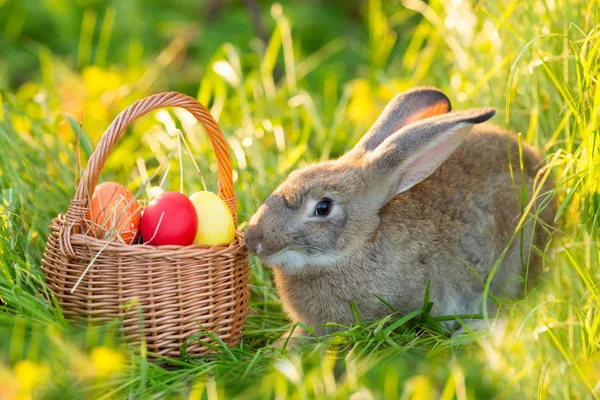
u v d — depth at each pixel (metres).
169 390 4.81
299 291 5.84
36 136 7.18
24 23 10.72
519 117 7.02
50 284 5.50
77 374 4.70
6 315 5.14
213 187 7.16
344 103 8.73
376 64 9.20
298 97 8.27
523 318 5.31
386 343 5.47
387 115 6.38
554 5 6.62
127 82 9.47
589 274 5.28
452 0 7.79
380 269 5.73
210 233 5.62
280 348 5.58
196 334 5.42
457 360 5.07
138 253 5.23
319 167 5.87
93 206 5.53
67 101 8.77
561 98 6.56
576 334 5.11
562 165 6.40
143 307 5.29
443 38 8.48
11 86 10.15
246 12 10.98
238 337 5.81
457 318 5.70
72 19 10.70
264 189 7.11
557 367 4.74
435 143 5.68
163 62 10.17
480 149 6.25
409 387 4.52
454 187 6.02
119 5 10.81
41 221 6.45
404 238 5.78
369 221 5.71
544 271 5.90
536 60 6.37
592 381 4.71
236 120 8.44
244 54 10.34
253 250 5.52
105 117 8.67
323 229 5.59
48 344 4.81
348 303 5.77
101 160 5.34
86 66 10.22
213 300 5.48
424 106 6.41
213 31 10.63
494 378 4.80
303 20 11.07
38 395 4.50
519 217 6.06
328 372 4.71
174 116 8.44
